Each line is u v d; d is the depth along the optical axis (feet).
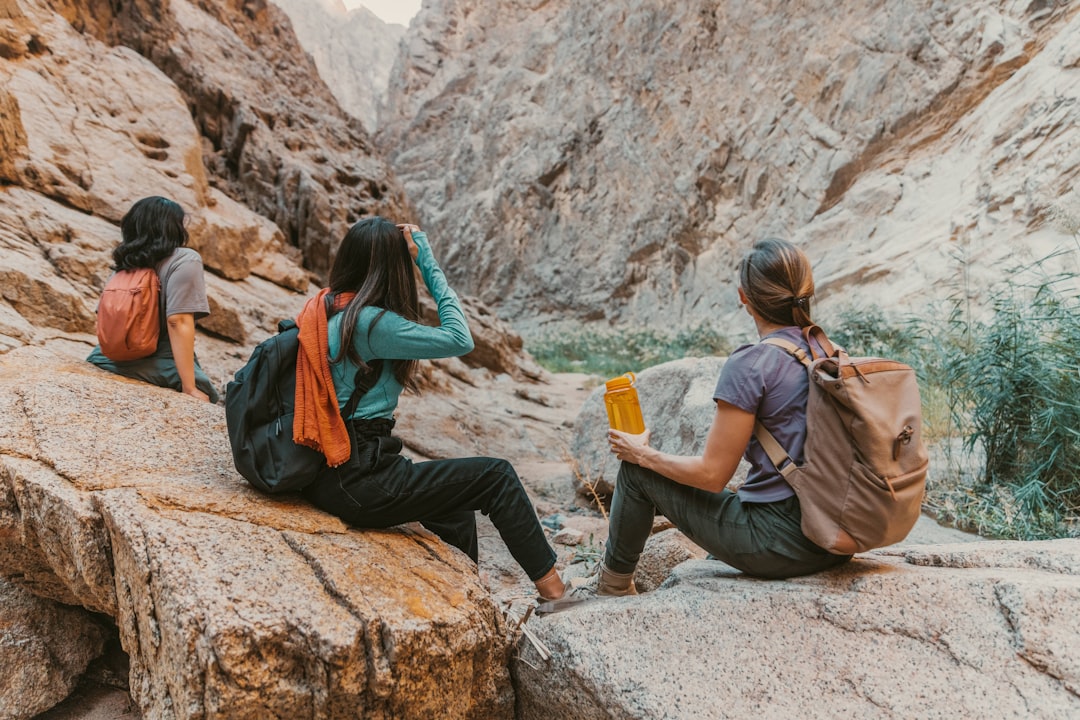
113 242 17.97
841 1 61.26
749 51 68.64
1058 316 16.10
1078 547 7.53
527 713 7.16
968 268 37.32
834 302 47.70
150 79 25.63
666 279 72.90
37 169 18.38
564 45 95.76
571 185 86.02
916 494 6.12
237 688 5.40
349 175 35.99
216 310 19.52
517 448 23.17
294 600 5.91
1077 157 35.60
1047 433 14.38
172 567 5.91
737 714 5.63
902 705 5.41
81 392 9.00
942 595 6.16
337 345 7.15
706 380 15.61
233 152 32.32
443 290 7.90
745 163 67.00
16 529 7.22
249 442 7.09
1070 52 41.88
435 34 132.36
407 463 7.56
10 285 14.07
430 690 6.23
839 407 6.21
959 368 17.06
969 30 51.49
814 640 6.09
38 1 24.99
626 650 6.42
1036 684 5.31
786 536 6.66
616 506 7.76
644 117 78.43
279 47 43.68
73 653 7.74
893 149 55.06
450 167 112.78
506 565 11.98
